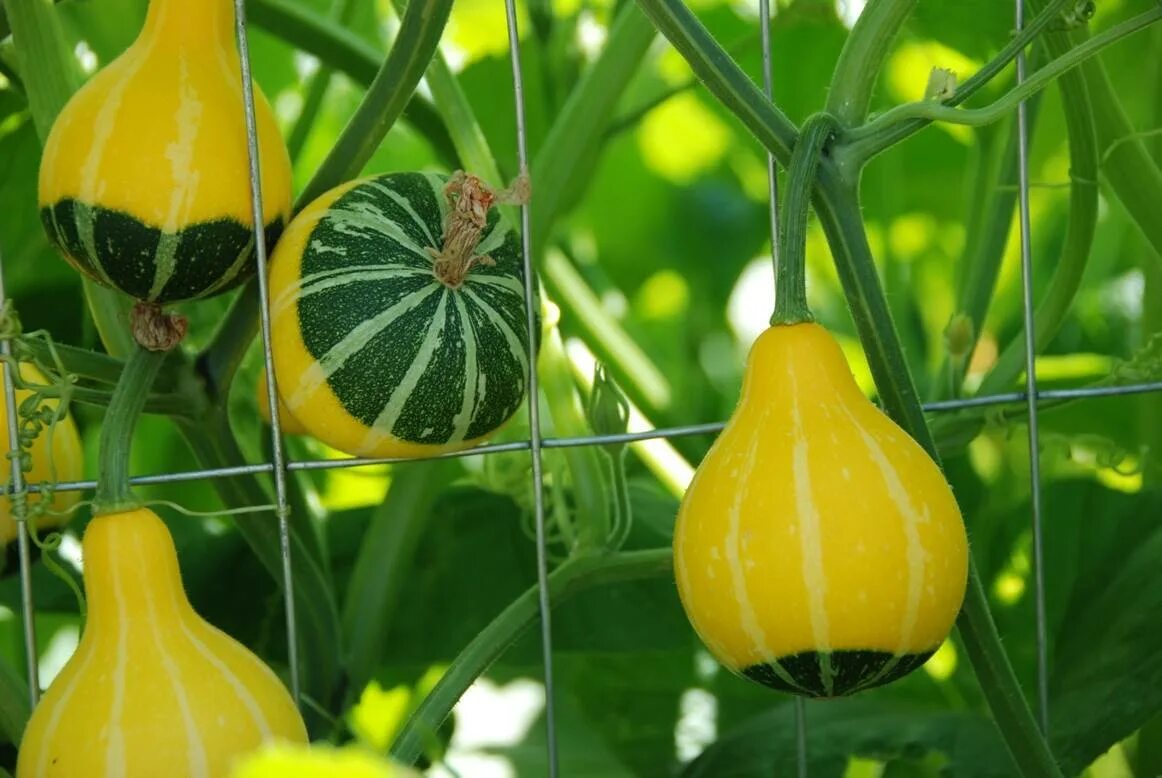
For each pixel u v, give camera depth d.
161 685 0.79
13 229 1.07
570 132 1.03
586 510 0.93
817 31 1.24
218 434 0.90
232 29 0.84
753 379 0.80
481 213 0.83
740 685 1.12
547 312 0.96
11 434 0.84
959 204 1.37
